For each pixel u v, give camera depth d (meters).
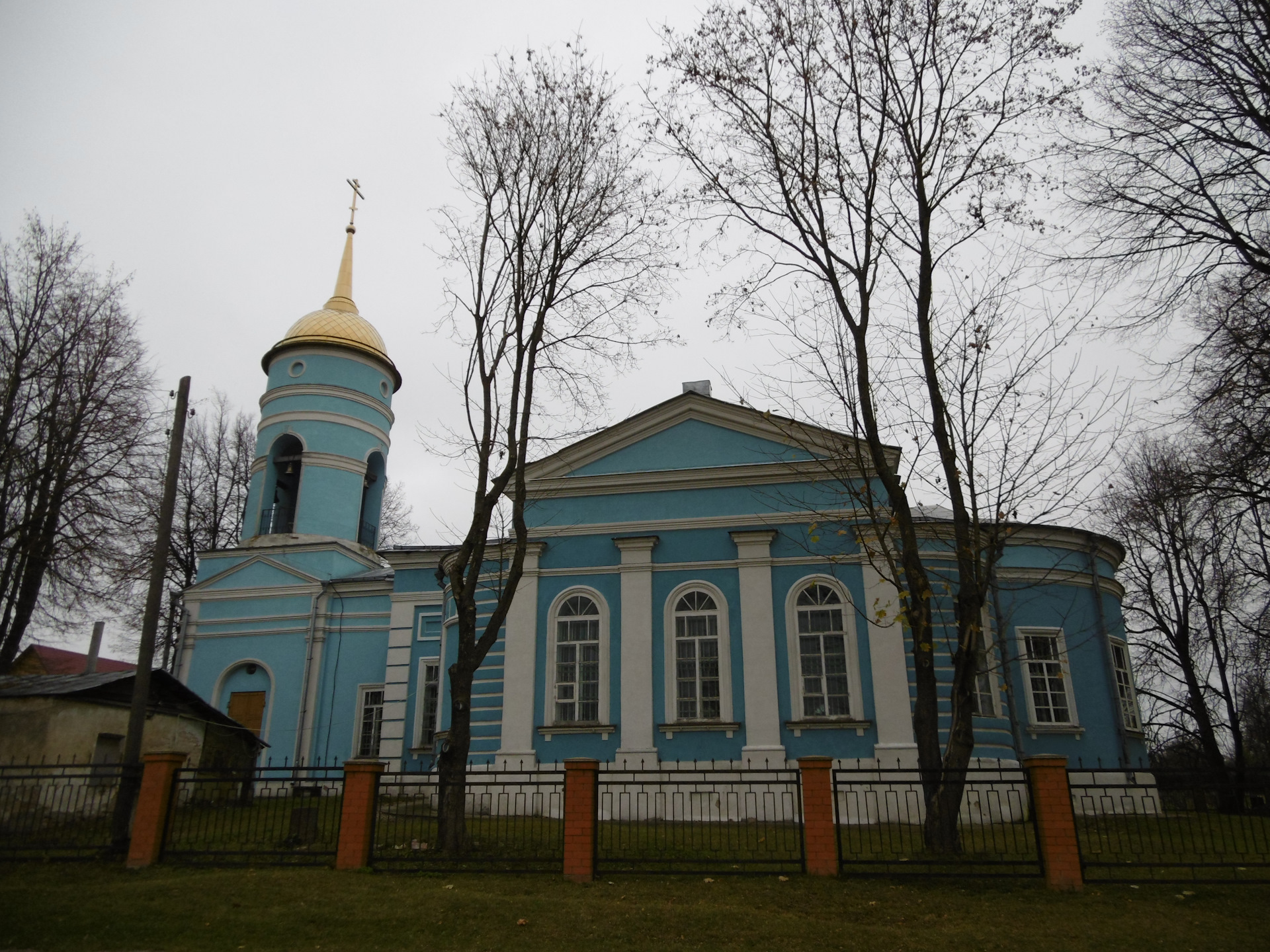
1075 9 13.81
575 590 19.89
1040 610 20.75
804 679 18.55
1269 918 9.41
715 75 15.29
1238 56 13.25
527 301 16.02
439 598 24.69
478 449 15.51
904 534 14.00
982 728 18.88
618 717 18.77
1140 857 12.54
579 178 16.33
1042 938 8.95
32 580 22.27
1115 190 13.85
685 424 20.69
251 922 9.67
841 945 8.90
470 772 12.73
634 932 9.30
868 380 14.51
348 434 29.02
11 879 11.34
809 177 15.01
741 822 17.16
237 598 26.73
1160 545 26.45
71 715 17.33
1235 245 13.01
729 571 19.45
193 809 14.94
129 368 24.31
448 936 9.29
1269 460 13.32
